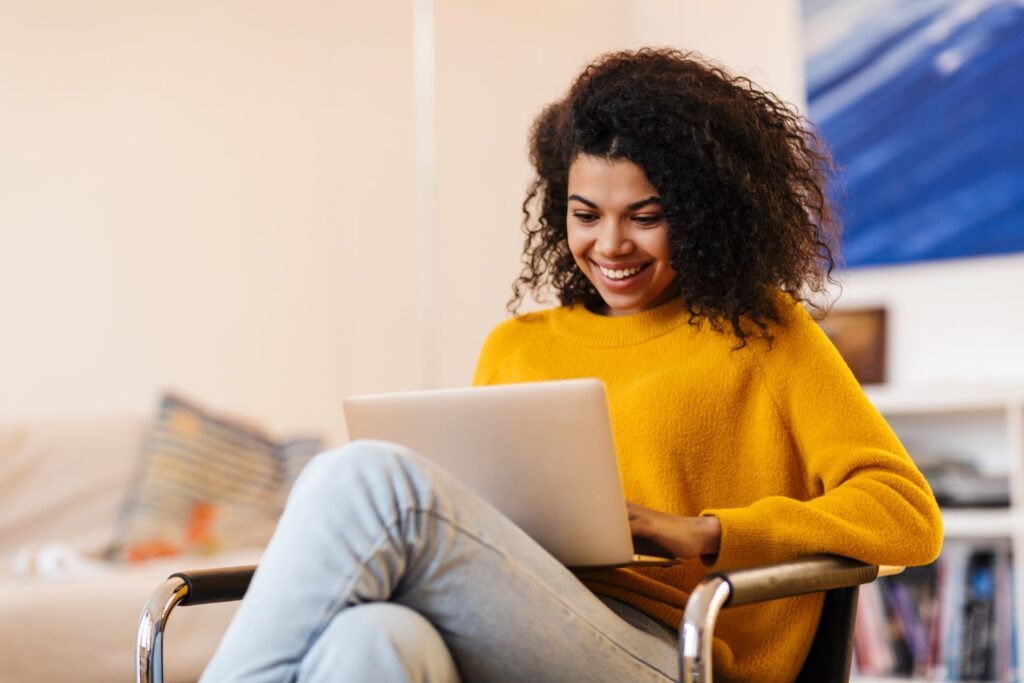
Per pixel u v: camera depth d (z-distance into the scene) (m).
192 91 3.49
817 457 1.34
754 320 1.41
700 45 3.38
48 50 3.34
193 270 3.46
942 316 3.04
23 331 3.25
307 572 1.02
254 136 3.56
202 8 3.53
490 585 1.08
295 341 3.56
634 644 1.19
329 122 3.65
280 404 3.53
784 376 1.39
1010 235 2.96
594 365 1.50
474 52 3.63
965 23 3.02
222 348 3.47
